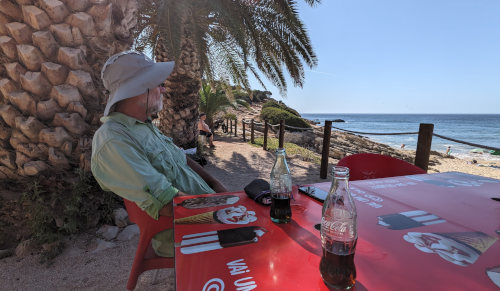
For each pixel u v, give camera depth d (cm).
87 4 236
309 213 108
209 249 78
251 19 532
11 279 186
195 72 640
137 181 122
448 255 75
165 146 167
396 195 136
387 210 113
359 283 62
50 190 233
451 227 95
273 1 496
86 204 244
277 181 112
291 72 639
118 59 139
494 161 1306
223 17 475
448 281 63
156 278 187
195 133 699
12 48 216
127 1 269
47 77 225
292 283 62
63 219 228
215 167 613
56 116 230
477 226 96
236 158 719
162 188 125
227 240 84
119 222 254
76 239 231
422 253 76
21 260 206
